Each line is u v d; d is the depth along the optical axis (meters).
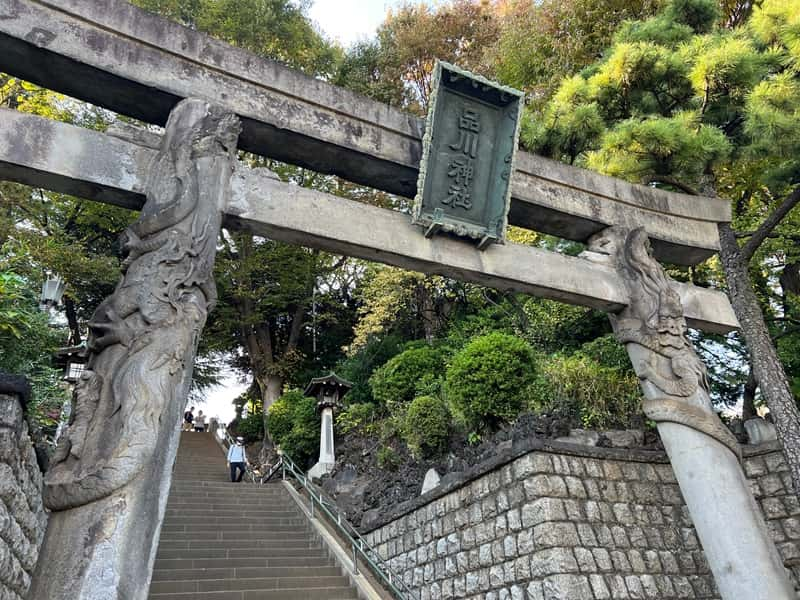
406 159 4.98
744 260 7.17
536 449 6.45
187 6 18.81
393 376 12.46
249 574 7.91
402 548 8.36
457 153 5.05
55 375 8.55
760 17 6.75
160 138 4.21
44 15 3.95
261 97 4.53
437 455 9.52
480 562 6.81
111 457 2.98
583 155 7.60
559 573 5.78
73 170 3.81
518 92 5.15
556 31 12.91
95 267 12.84
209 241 3.82
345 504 11.08
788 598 4.39
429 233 4.85
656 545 6.47
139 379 3.19
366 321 16.70
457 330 14.55
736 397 11.37
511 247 5.26
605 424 7.66
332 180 19.75
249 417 22.27
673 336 5.40
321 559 8.70
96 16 4.07
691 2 8.27
